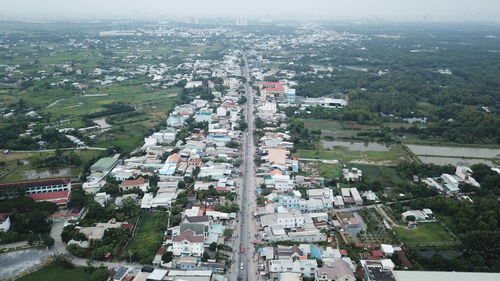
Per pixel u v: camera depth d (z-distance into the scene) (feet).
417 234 622.95
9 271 502.38
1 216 595.47
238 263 535.60
